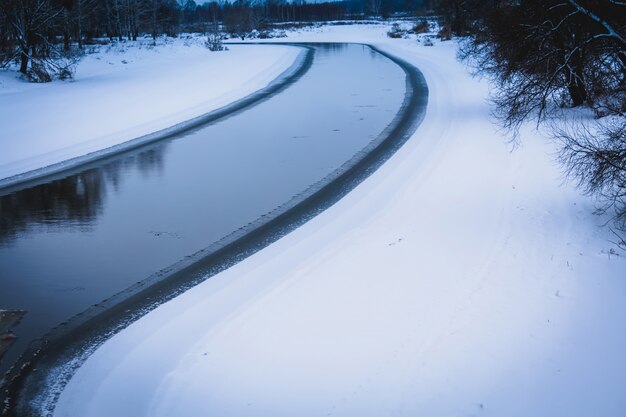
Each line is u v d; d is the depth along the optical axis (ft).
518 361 17.70
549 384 16.55
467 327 19.79
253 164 45.52
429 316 20.74
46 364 19.70
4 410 17.30
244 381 17.85
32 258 28.53
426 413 15.65
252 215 33.91
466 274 23.98
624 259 24.41
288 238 30.01
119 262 27.81
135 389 18.03
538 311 20.57
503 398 16.06
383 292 22.97
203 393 17.46
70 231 32.17
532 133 48.01
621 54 33.30
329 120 62.59
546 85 46.57
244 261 27.40
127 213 34.88
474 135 49.93
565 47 46.03
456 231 28.96
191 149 51.39
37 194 39.19
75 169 45.39
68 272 26.86
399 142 50.62
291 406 16.48
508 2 50.47
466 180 37.60
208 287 24.82
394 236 29.01
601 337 18.76
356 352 18.84
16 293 24.89
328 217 32.89
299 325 20.89
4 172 44.78
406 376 17.33
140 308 23.32
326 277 24.80
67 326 22.13
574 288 22.15
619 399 15.75
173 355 19.79
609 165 29.73
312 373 17.93
